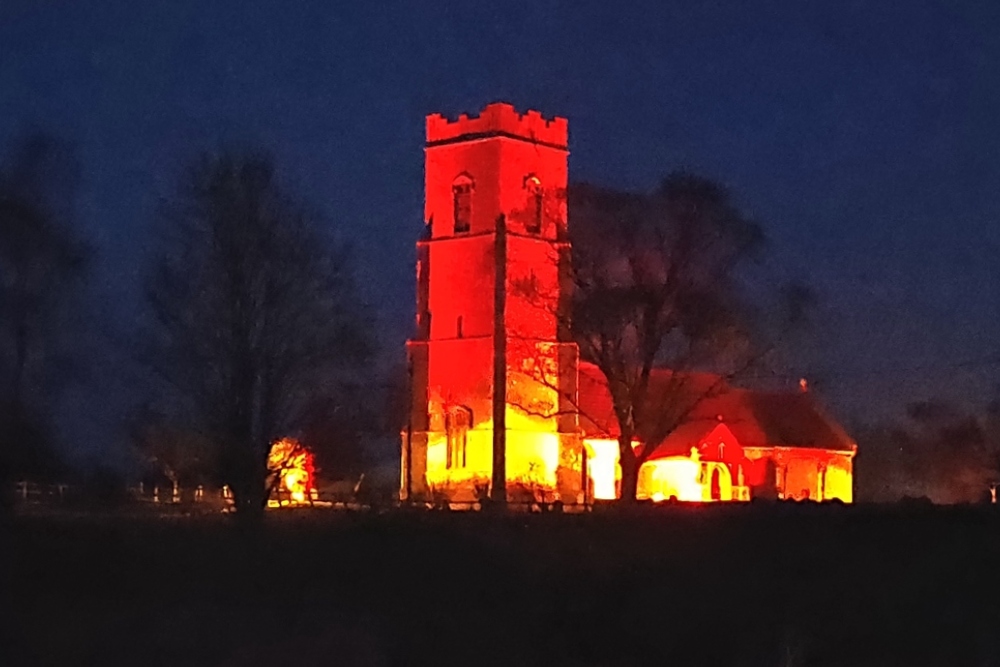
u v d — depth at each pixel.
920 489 141.25
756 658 46.56
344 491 89.62
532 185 117.88
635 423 94.25
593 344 94.69
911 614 49.72
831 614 49.50
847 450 134.50
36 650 44.34
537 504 72.00
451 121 119.94
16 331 70.25
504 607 49.19
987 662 47.06
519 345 112.69
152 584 49.50
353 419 80.69
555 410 114.06
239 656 44.62
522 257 115.44
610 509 63.81
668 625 48.28
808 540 56.44
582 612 48.81
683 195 95.50
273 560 52.50
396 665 45.34
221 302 71.81
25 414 69.56
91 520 56.47
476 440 114.06
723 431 122.00
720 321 94.88
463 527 57.78
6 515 57.62
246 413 70.94
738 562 53.81
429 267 119.38
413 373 119.06
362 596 49.72
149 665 43.69
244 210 73.38
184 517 59.22
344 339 79.06
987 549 55.22
